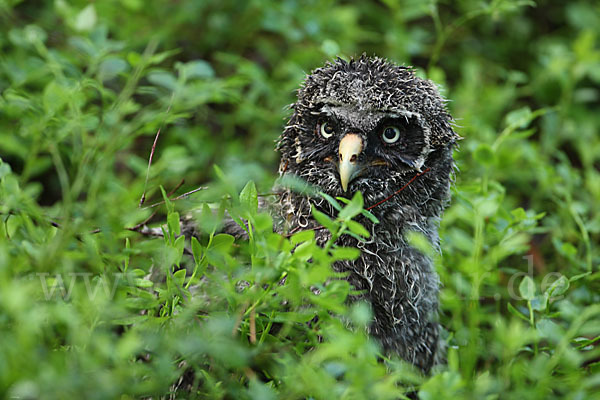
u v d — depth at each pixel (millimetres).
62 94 8523
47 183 12109
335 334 6219
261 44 14391
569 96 13820
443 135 8602
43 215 7914
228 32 14281
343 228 6113
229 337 6129
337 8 14734
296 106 8820
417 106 8398
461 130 12008
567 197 10547
